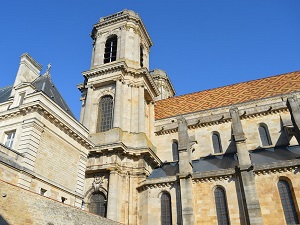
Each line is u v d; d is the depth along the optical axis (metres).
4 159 22.19
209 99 49.50
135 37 49.22
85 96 46.44
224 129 41.31
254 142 38.50
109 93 43.62
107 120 41.94
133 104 42.38
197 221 29.38
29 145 24.73
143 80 44.06
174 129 44.06
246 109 41.16
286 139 37.06
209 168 33.50
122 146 36.31
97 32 51.50
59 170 27.78
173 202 31.36
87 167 36.47
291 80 45.72
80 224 20.67
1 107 30.61
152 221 31.62
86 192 35.78
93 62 48.34
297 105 34.75
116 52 47.75
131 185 35.53
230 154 37.16
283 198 27.70
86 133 33.06
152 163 38.88
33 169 24.56
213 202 29.86
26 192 17.22
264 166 29.06
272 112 39.62
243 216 27.98
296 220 26.48
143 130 40.19
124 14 50.12
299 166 27.89
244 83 50.28
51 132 27.70
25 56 36.16
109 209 32.66
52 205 18.77
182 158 33.19
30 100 27.16
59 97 33.78
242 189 28.92
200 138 41.78
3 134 26.61
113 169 35.12
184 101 51.78
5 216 15.52
